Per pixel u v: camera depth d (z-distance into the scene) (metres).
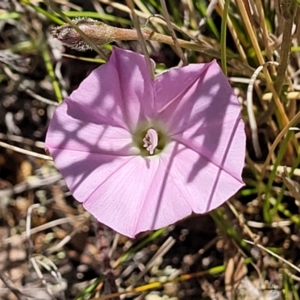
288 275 0.09
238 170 0.07
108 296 0.09
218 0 0.09
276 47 0.08
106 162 0.07
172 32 0.07
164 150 0.07
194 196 0.07
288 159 0.09
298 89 0.09
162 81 0.07
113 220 0.07
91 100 0.07
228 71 0.09
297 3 0.07
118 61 0.07
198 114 0.07
